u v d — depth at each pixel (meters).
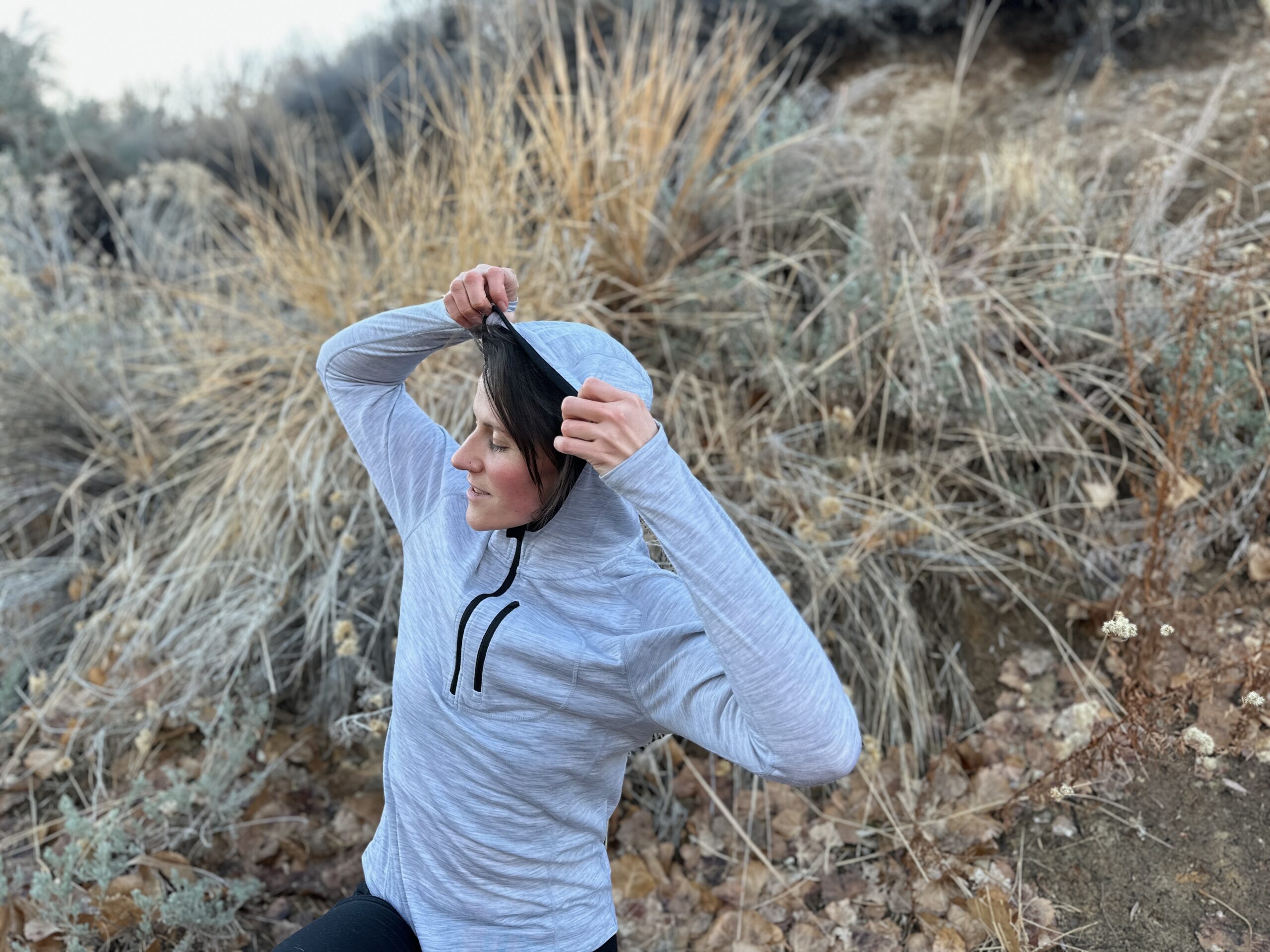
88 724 3.16
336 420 3.50
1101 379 3.34
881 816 2.69
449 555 1.64
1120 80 4.50
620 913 2.60
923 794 2.69
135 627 3.33
